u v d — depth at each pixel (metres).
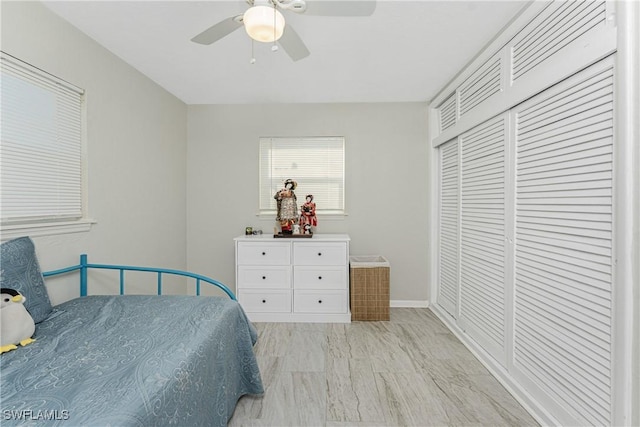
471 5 1.72
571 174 1.43
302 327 2.85
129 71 2.45
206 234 3.45
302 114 3.40
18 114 1.61
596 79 1.29
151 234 2.77
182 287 3.34
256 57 2.33
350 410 1.69
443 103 3.09
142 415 0.86
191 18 1.84
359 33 2.00
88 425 0.79
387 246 3.40
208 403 1.29
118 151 2.33
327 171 3.41
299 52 1.73
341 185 3.41
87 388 0.95
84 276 1.97
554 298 1.53
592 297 1.32
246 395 1.83
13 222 1.61
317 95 3.16
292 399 1.79
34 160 1.70
